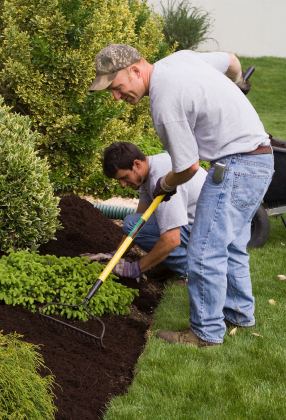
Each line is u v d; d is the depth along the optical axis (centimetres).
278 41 2003
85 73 739
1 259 521
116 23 849
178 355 470
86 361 446
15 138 561
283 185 690
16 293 486
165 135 442
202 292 477
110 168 517
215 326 485
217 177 457
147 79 447
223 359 470
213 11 1966
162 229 525
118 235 673
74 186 778
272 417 408
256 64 1959
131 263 555
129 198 815
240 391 430
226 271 477
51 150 757
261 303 569
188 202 568
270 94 1788
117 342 481
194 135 458
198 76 445
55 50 739
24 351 367
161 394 425
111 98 792
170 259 586
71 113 749
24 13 738
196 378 441
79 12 738
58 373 421
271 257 695
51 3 732
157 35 1043
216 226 464
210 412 408
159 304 554
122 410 402
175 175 458
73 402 399
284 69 1945
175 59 451
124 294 521
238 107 455
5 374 339
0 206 540
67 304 485
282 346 495
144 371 446
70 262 526
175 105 436
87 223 674
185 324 517
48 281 504
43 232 561
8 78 723
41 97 733
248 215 475
